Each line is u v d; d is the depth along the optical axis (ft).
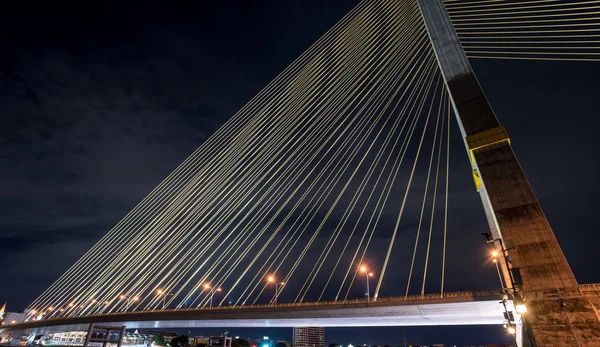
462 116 73.61
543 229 54.49
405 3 165.48
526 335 54.39
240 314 153.58
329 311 136.77
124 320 179.01
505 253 56.70
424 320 136.26
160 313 169.99
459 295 112.98
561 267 50.62
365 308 129.18
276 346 449.48
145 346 344.28
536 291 50.19
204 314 160.76
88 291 213.25
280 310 146.00
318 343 503.20
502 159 64.23
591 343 44.70
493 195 60.90
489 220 85.30
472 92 76.64
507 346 233.55
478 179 76.74
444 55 87.81
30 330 246.27
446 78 83.20
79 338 349.82
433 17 96.58
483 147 67.26
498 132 67.15
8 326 261.44
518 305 49.80
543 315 48.37
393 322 145.89
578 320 46.44
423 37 153.58
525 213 56.85
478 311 117.50
